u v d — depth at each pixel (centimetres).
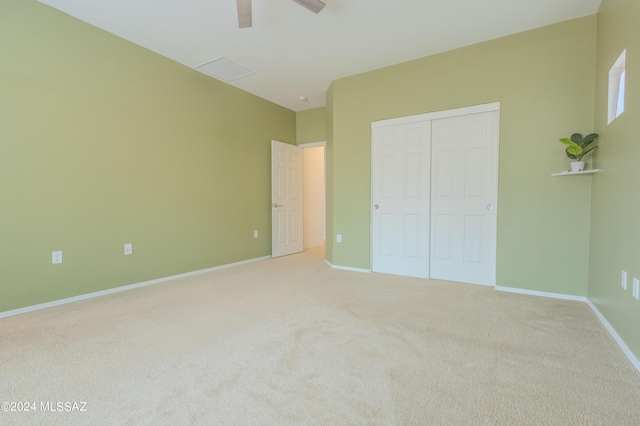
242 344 193
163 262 348
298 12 263
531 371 162
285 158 521
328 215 446
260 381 153
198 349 187
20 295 246
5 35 235
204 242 395
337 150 411
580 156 255
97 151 289
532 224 294
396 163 372
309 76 400
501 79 305
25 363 170
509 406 134
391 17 271
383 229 385
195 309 256
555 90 282
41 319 233
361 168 395
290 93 463
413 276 367
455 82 329
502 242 308
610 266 213
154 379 155
